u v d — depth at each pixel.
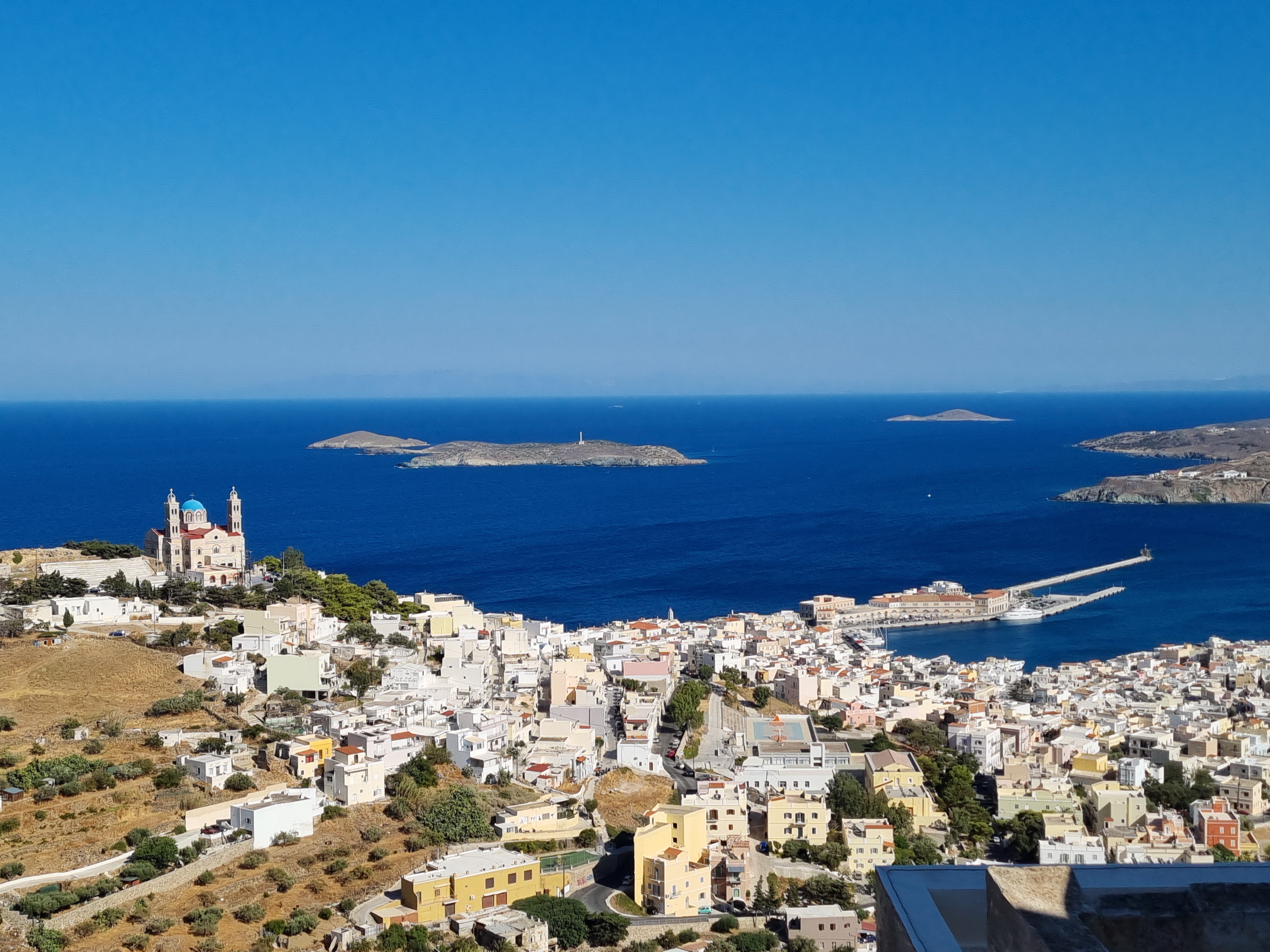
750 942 154.25
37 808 175.00
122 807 176.88
